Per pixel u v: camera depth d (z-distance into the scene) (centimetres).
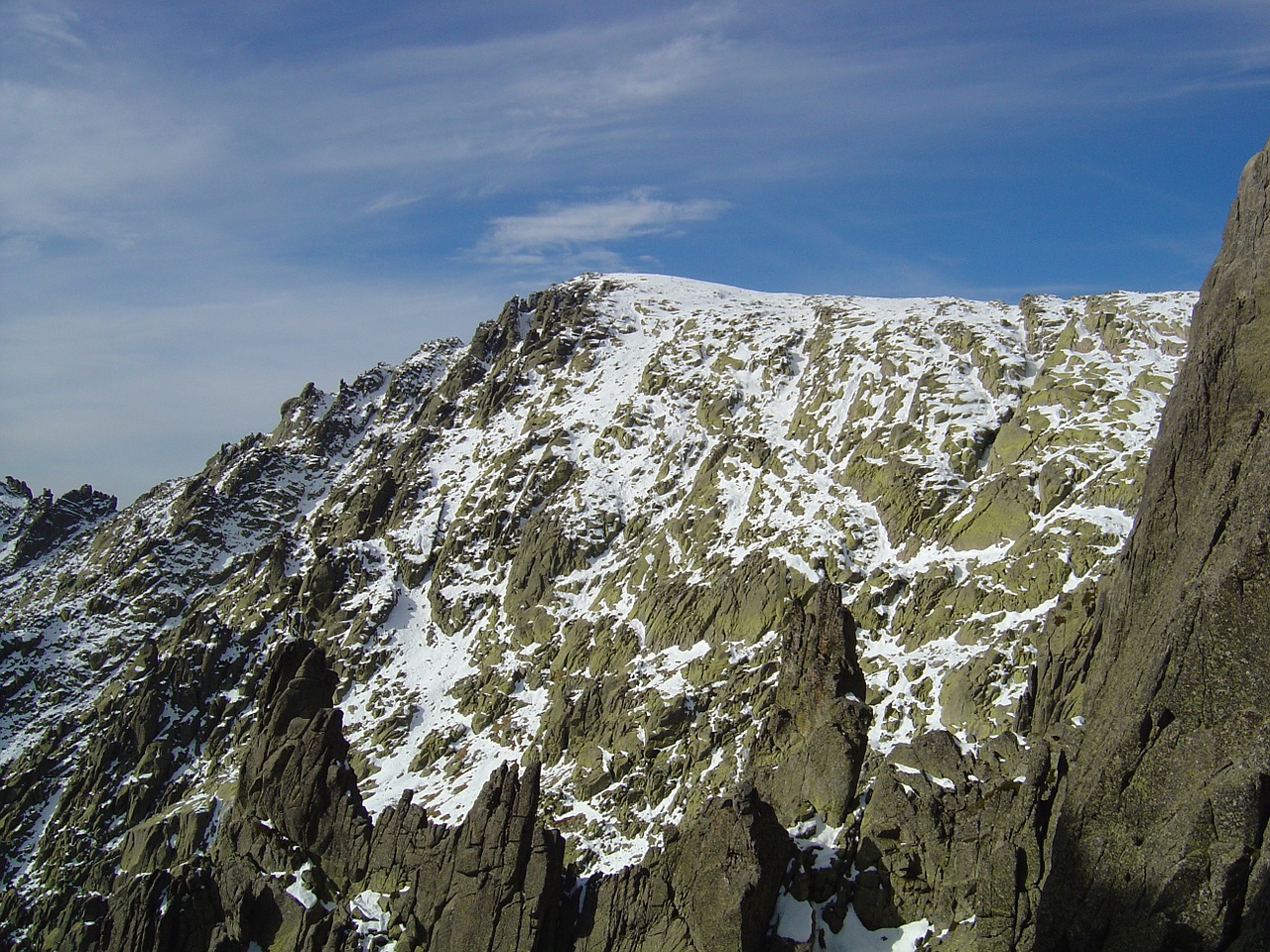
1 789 11338
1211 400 4125
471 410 15962
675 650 9581
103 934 6375
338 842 6619
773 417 12500
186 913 6331
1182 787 3694
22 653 13588
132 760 11338
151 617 14188
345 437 18075
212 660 12138
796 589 9262
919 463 9981
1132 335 10275
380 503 14138
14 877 10456
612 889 5584
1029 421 9769
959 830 4922
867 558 9488
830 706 5728
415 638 11875
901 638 8388
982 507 9069
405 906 6038
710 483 11581
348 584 12775
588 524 11881
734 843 5084
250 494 16450
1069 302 12294
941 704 7444
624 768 8456
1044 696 6241
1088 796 3888
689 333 15312
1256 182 4262
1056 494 8662
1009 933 4172
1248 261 4144
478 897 5659
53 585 16725
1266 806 3503
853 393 11812
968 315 12700
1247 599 3697
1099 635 4800
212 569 15188
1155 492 4275
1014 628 7650
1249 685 3659
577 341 16288
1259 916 3356
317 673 7419
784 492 10800
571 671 10106
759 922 4994
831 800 5491
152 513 17400
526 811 5762
